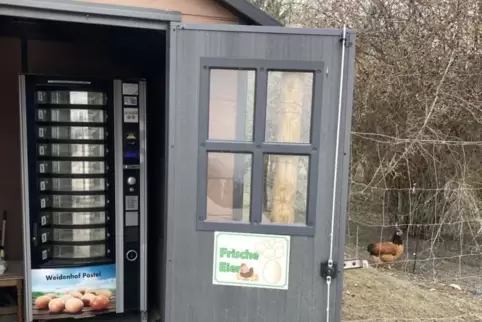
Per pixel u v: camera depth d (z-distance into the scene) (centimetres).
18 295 335
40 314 333
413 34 572
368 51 597
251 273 257
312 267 256
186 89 250
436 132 530
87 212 343
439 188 555
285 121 252
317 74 248
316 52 248
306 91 251
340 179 252
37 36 373
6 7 236
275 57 248
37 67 378
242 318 259
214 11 325
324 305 257
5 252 379
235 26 247
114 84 334
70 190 339
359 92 592
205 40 249
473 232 543
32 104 322
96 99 338
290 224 255
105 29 337
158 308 375
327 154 251
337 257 255
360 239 640
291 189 255
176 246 256
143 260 351
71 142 335
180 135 252
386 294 441
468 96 536
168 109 252
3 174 376
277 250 255
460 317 395
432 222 591
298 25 678
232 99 252
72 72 386
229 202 256
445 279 525
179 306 258
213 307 259
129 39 365
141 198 347
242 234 255
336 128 250
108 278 345
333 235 254
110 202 343
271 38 248
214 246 256
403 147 553
